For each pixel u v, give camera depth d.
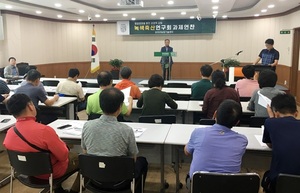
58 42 12.14
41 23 11.19
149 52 12.76
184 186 3.09
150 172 3.49
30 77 3.92
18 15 9.72
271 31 10.66
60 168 2.25
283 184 1.66
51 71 11.88
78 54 12.91
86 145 2.11
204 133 1.90
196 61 12.36
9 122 3.04
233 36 11.77
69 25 12.50
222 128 1.89
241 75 5.88
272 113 2.20
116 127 2.04
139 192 2.37
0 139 3.39
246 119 3.52
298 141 1.86
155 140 2.48
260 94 3.03
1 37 8.96
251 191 1.66
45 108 4.07
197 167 1.82
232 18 11.65
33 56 10.83
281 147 1.88
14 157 2.13
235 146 1.83
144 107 3.40
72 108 4.70
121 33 12.54
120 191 2.11
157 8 9.84
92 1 8.74
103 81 3.18
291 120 1.96
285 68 9.62
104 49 13.14
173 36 12.41
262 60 6.75
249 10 9.48
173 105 3.49
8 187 3.13
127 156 2.00
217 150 1.82
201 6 8.41
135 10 9.98
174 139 2.51
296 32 8.81
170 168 3.59
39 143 2.08
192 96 4.33
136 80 12.35
